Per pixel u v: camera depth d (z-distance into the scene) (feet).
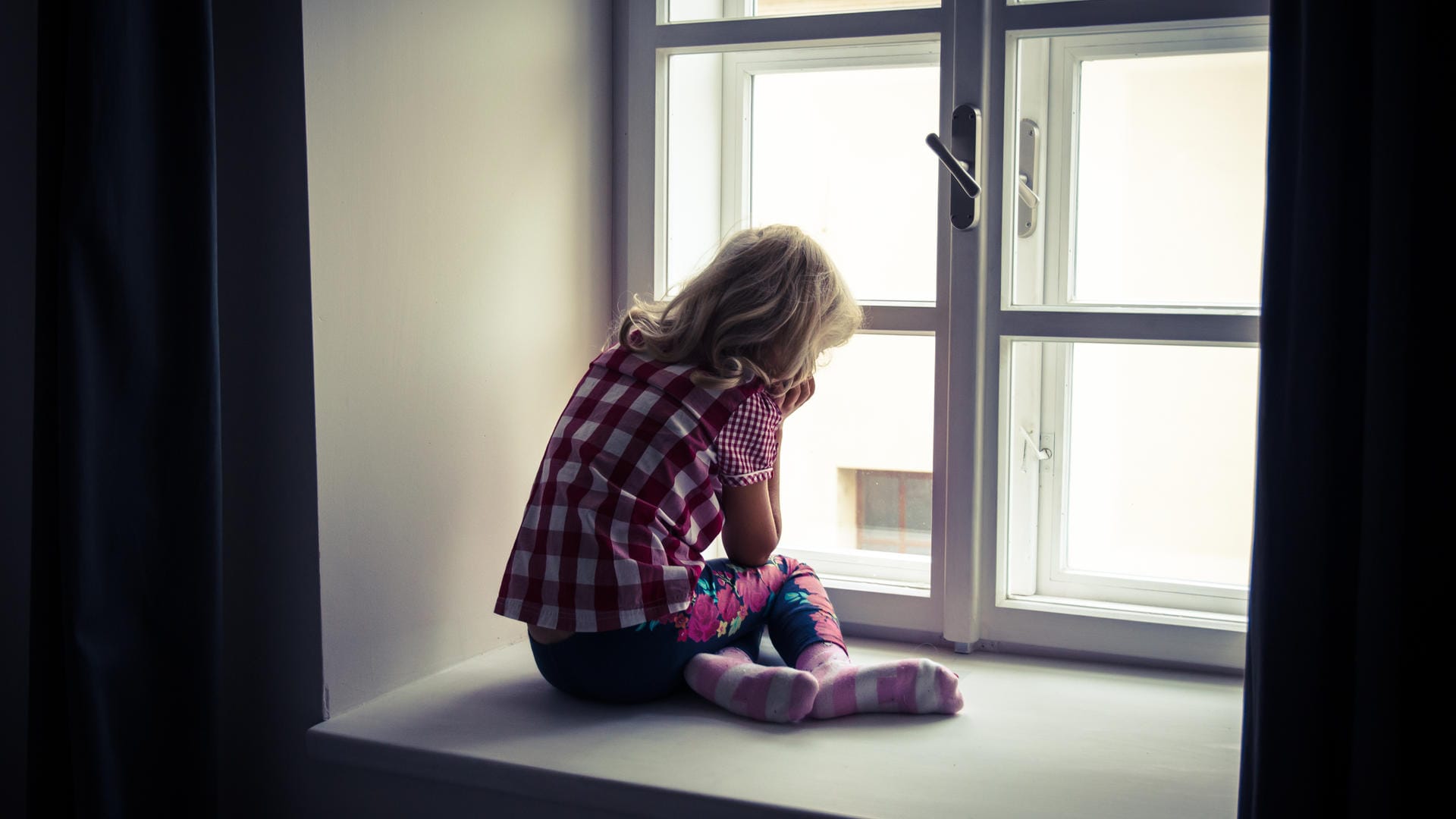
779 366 4.91
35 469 4.17
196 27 4.16
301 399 4.46
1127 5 5.00
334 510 4.56
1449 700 3.31
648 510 4.56
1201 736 4.47
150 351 4.22
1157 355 5.63
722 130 6.40
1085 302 5.69
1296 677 3.42
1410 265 3.23
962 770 4.12
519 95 5.41
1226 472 5.57
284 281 4.44
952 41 5.34
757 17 5.63
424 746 4.33
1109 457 5.76
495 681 5.09
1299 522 3.40
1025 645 5.52
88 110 4.00
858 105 6.10
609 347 5.64
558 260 5.74
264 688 4.69
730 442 4.75
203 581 4.29
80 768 4.13
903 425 6.20
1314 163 3.33
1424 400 3.31
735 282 4.86
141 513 4.23
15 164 4.75
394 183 4.74
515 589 4.71
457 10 5.00
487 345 5.32
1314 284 3.35
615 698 4.75
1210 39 5.29
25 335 4.81
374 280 4.67
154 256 4.22
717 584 4.89
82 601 4.09
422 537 5.03
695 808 3.92
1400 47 3.16
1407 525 3.30
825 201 6.23
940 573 5.63
